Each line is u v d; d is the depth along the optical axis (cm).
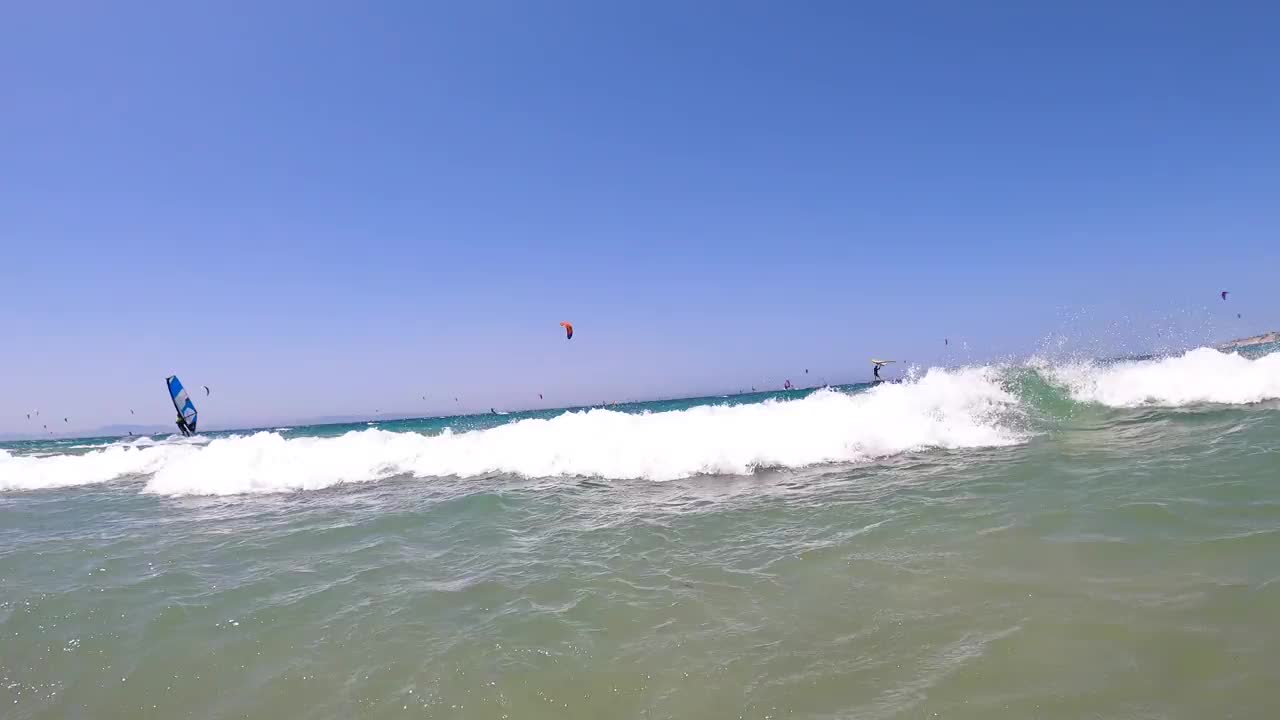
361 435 1154
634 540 621
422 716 347
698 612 445
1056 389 1131
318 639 447
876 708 318
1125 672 328
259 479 1059
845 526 604
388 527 728
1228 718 287
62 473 1302
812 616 423
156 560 645
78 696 395
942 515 604
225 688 393
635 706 340
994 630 381
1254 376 1085
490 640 423
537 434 1085
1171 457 737
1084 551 484
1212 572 428
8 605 529
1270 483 604
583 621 443
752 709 327
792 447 955
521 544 634
